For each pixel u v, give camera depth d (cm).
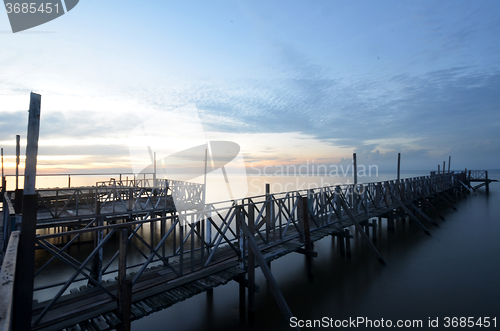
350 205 1104
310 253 680
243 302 574
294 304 648
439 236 1252
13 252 238
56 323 315
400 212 1370
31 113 285
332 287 739
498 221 1565
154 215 1048
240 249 554
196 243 1073
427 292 703
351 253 1032
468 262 920
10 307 141
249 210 575
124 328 335
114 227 350
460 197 2722
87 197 1110
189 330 546
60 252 385
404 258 966
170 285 427
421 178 1941
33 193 287
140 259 896
